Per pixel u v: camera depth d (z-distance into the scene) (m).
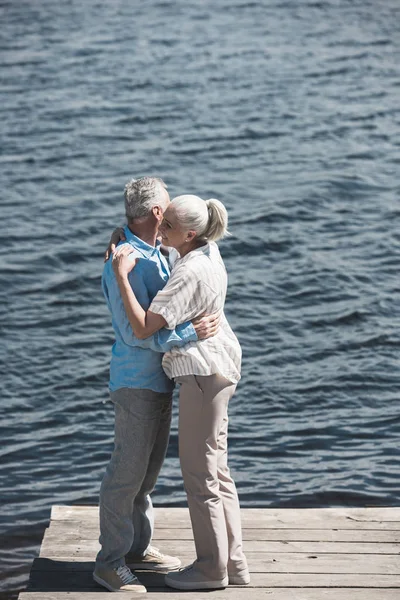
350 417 12.92
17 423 12.79
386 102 31.91
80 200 22.59
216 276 5.51
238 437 12.32
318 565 6.16
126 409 5.58
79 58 37.72
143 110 30.75
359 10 47.84
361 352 15.03
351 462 11.61
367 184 23.80
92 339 15.61
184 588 5.76
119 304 5.49
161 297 5.39
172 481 11.23
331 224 21.09
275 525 6.81
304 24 44.56
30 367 14.52
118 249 5.49
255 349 15.19
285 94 32.81
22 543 9.87
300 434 12.41
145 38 41.38
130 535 5.75
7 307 16.78
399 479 11.13
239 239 19.98
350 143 27.48
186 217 5.41
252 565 6.14
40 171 24.83
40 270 18.44
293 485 11.01
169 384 5.68
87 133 28.36
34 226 20.81
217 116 30.16
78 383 14.02
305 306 16.88
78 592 5.71
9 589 8.97
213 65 36.78
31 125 29.09
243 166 25.48
